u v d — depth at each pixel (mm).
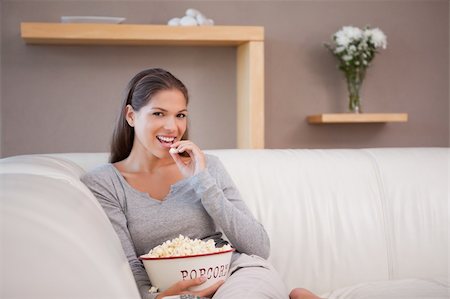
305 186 2584
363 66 5062
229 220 2154
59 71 5031
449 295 2113
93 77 5062
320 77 5332
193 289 1842
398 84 5469
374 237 2566
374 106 5453
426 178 2703
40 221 1071
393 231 2605
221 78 5191
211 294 1870
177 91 2217
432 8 5477
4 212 1051
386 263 2559
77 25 4559
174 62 5141
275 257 2473
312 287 2471
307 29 5309
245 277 1897
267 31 5262
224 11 5188
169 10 5117
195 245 1902
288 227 2502
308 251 2496
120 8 5078
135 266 2029
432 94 5512
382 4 5406
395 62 5461
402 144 5492
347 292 2266
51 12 5004
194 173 2172
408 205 2643
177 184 2227
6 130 5000
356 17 5371
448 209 2660
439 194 2678
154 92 2189
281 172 2592
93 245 1132
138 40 4707
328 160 2676
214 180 2170
